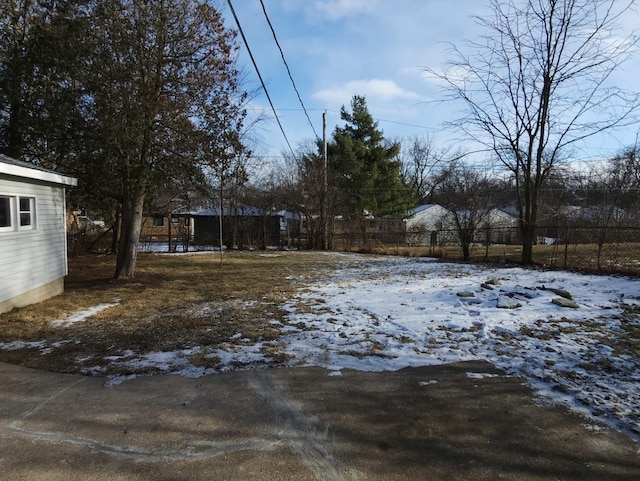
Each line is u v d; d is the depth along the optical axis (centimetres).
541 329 570
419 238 2594
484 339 531
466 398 370
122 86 955
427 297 791
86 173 1121
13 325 626
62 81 1012
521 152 1398
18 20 1196
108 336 567
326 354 484
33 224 803
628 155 2141
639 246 1440
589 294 796
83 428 322
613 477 256
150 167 1082
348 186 3080
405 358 470
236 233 2481
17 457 282
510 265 1363
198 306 761
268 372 433
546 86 1298
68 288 984
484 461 275
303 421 331
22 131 1088
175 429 320
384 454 285
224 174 1235
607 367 433
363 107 3259
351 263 1565
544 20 1256
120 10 961
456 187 2158
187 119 1065
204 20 1045
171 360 470
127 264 1155
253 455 284
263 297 834
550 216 1648
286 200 2562
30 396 382
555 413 339
